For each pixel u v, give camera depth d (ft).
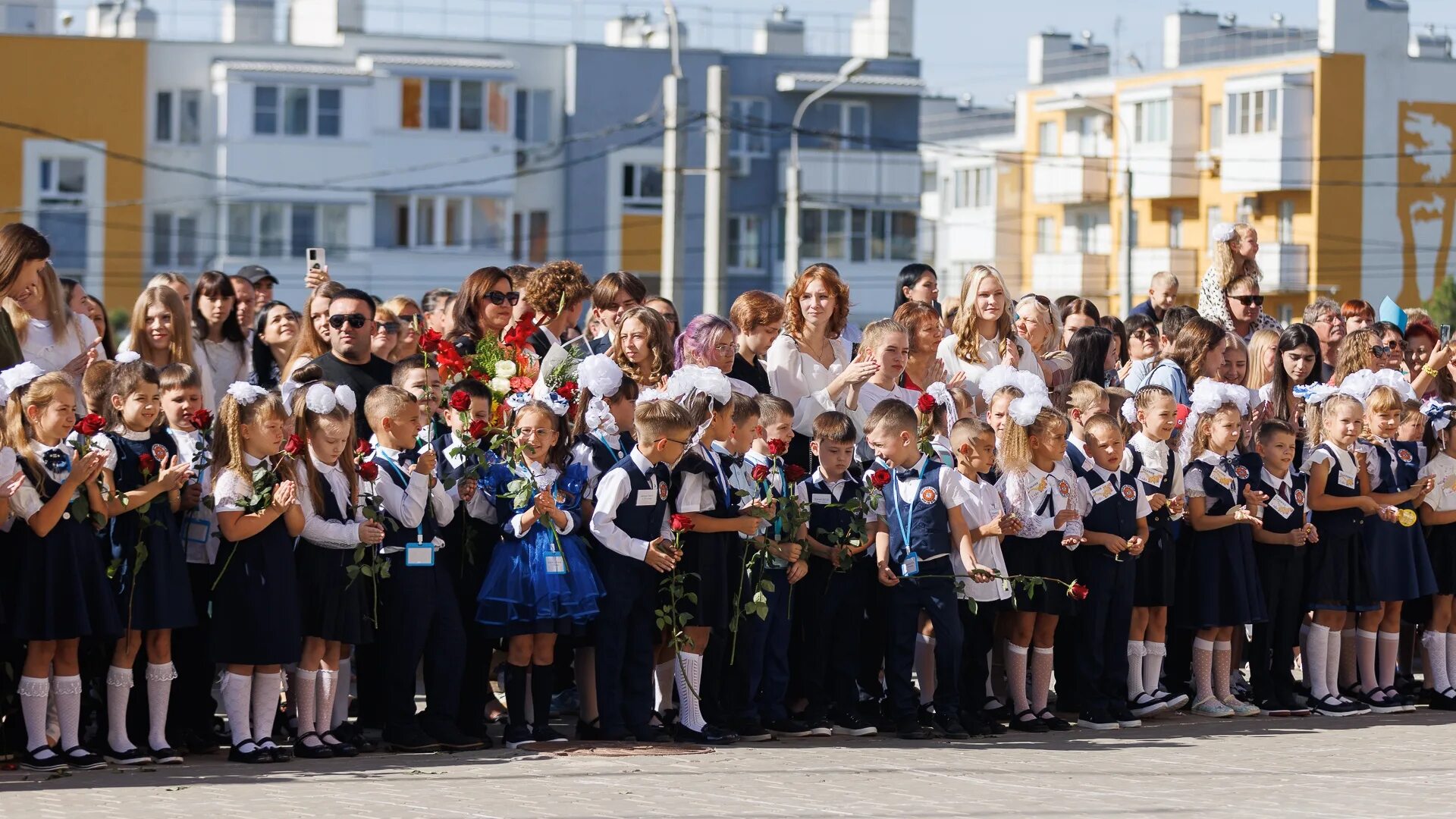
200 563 31.83
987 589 35.06
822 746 33.24
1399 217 174.81
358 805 26.48
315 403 31.71
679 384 33.78
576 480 33.42
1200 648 38.81
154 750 31.09
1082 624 36.65
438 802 26.78
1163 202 184.75
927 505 34.55
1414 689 41.98
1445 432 41.06
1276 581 39.14
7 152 169.68
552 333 37.65
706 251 86.17
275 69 170.30
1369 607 39.42
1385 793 28.71
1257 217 176.45
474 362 34.45
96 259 171.22
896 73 191.62
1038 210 198.80
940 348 39.83
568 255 180.96
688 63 183.52
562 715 37.91
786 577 34.45
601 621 33.32
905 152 190.39
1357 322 47.93
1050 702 38.99
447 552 33.32
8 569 29.73
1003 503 35.83
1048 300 42.86
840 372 37.42
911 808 26.58
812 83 186.91
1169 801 27.63
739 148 187.11
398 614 32.48
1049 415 35.70
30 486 29.48
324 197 171.63
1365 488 39.70
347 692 33.55
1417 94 175.01
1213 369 41.78
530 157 179.83
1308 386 40.96
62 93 170.71
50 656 30.17
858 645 35.37
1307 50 178.40
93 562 30.07
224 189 169.68
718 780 29.04
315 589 31.73
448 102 175.01
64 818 25.34
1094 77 203.92
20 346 34.27
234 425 31.19
